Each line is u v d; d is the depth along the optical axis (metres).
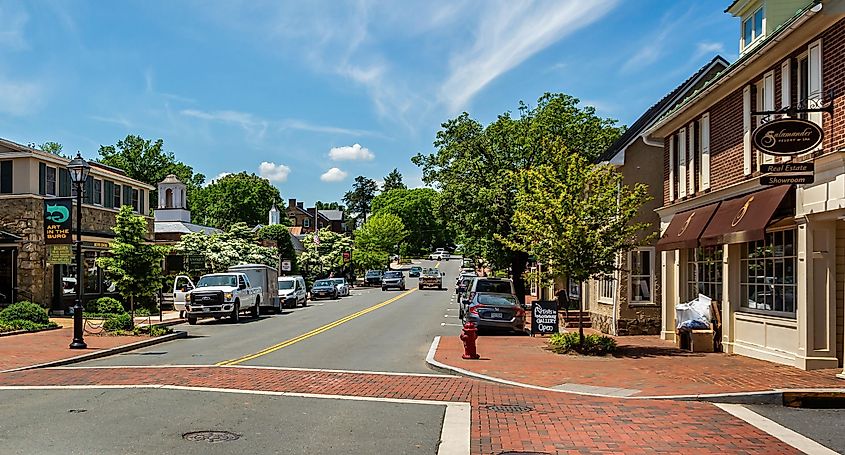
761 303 16.34
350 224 148.00
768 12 17.36
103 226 37.16
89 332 24.67
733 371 14.36
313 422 10.33
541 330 24.03
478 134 38.22
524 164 37.19
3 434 9.35
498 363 16.64
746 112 16.20
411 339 23.61
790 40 13.84
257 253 52.62
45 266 32.47
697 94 17.92
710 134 18.33
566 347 18.70
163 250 25.28
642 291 23.70
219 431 9.66
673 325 21.42
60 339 22.59
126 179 39.53
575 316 28.59
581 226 18.09
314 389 13.23
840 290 13.97
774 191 14.56
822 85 13.13
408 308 41.16
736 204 16.17
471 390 13.28
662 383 13.45
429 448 8.87
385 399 12.25
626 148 23.89
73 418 10.41
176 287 33.34
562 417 10.71
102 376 14.81
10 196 32.03
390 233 113.88
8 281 31.89
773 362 15.39
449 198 37.75
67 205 26.94
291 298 42.16
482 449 8.82
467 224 37.41
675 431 9.73
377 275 79.69
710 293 19.19
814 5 12.31
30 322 25.41
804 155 13.73
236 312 31.47
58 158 33.38
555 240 18.33
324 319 33.00
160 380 14.19
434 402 12.01
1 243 31.70
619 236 18.58
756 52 14.63
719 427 9.97
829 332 13.95
